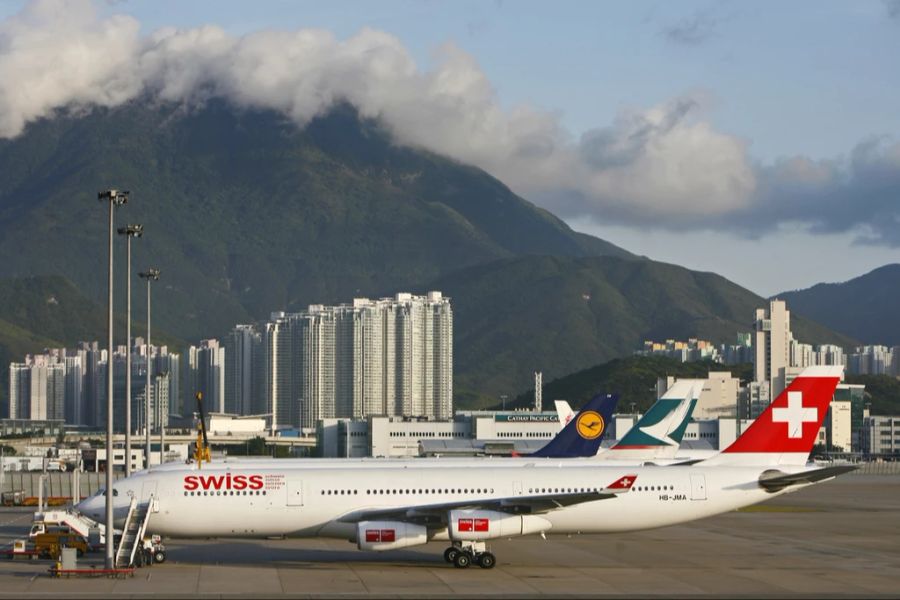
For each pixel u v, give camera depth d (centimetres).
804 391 11656
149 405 17225
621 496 10981
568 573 10169
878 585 9425
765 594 8881
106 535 10019
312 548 12269
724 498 11131
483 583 9438
